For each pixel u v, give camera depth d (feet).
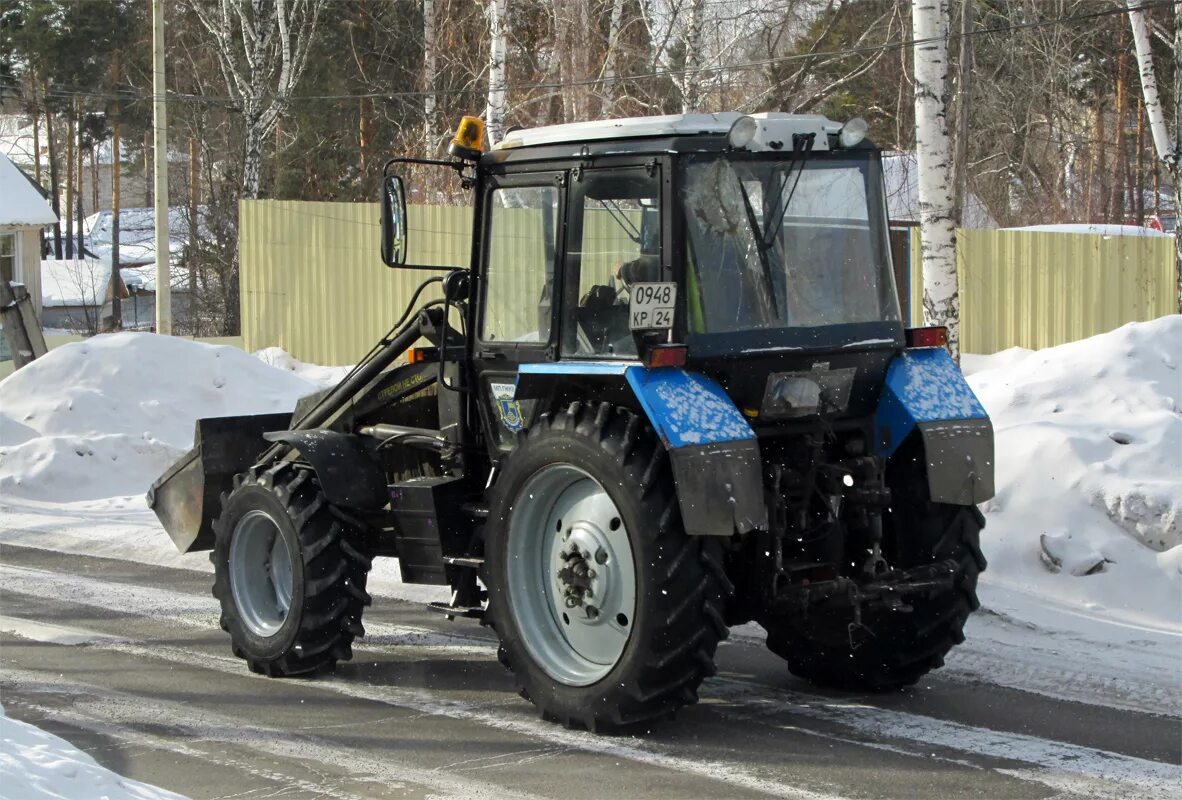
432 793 17.48
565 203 20.75
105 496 44.50
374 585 31.50
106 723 20.92
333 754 19.21
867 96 93.30
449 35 89.40
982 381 39.24
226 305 132.46
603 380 20.18
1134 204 112.78
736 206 19.98
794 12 77.82
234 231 132.26
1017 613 26.40
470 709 21.58
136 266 194.49
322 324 79.36
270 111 100.99
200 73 133.59
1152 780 17.74
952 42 81.15
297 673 23.70
